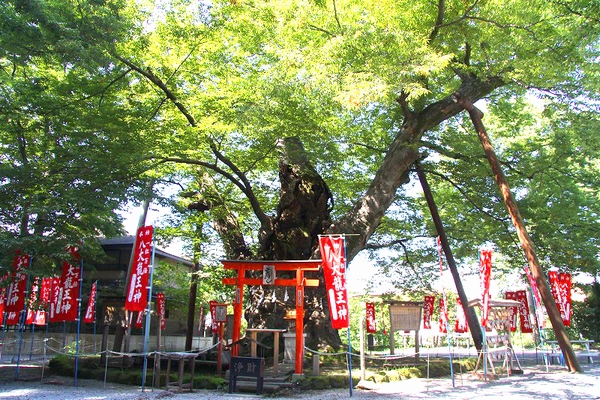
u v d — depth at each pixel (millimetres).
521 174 15719
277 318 13898
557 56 10750
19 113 11242
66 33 9742
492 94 15984
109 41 10836
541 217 15328
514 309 15609
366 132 17250
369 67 10180
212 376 10953
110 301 13672
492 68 11812
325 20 12305
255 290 14875
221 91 13562
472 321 14742
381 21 11156
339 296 9406
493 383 10852
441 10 11477
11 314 11617
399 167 14047
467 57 13180
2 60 12906
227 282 11477
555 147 14930
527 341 29797
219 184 17875
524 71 11211
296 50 11695
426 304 18672
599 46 10453
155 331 23375
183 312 26438
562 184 15930
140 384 10680
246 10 12961
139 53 13312
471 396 8938
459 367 13398
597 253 16234
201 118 13414
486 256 11438
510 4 10531
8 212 11469
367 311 18234
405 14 11734
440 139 16562
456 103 13852
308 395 9180
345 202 18609
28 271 10844
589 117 12266
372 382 10578
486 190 15820
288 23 12078
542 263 16156
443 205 18641
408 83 9820
